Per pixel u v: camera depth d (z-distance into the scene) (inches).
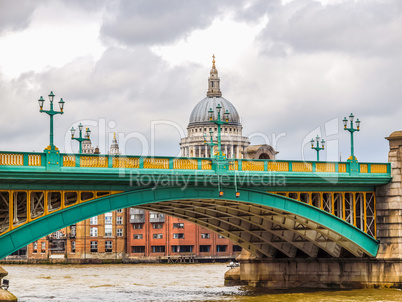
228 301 3009.4
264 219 3198.8
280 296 3112.7
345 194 3196.4
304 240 3297.2
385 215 3144.7
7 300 2539.4
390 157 3157.0
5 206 2353.6
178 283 4301.2
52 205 2438.5
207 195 2669.8
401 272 3134.8
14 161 2186.3
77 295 3469.5
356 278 3233.3
